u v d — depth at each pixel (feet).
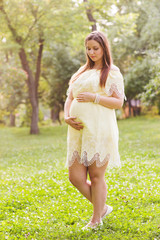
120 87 13.48
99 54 13.50
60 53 95.96
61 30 67.77
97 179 13.55
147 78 83.46
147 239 12.62
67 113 14.38
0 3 59.31
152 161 28.91
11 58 90.27
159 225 13.70
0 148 55.16
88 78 13.47
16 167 33.32
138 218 14.66
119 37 89.61
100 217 14.05
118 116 115.34
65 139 62.03
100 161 13.26
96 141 13.23
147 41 88.53
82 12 68.95
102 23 72.08
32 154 44.01
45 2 66.54
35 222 15.08
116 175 23.59
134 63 88.12
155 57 47.62
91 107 13.34
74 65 96.12
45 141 61.11
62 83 98.37
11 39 69.10
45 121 126.93
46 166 32.12
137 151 36.52
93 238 13.00
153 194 17.76
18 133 86.99
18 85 81.41
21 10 63.67
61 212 16.38
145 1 93.40
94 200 13.73
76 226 14.29
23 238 13.39
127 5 99.19
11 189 21.83
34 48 78.89
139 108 112.37
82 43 74.18
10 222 15.16
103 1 68.08
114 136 13.58
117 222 14.33
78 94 13.55
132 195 17.92
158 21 79.71
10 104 86.02
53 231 13.93
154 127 68.13
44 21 68.08
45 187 21.56
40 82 104.94
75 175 13.70
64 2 67.05
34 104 79.71
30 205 17.99
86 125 13.21
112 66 13.62
